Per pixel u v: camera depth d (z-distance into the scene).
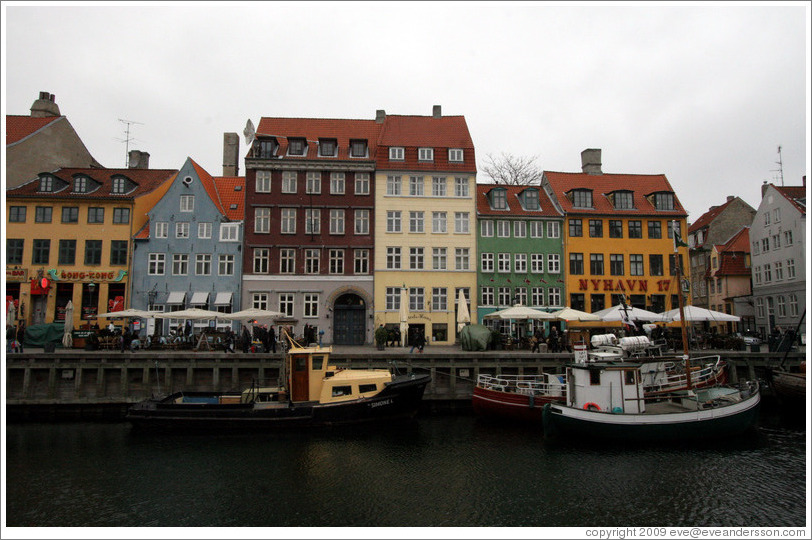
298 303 33.25
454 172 35.34
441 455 16.17
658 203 37.44
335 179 34.66
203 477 14.38
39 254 32.12
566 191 38.06
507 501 12.80
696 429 17.02
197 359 22.20
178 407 18.53
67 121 37.34
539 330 30.09
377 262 34.00
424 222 34.84
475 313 34.25
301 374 19.11
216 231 33.38
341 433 18.48
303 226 33.84
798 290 36.28
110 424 20.28
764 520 11.83
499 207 36.38
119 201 32.75
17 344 23.45
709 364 21.89
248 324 32.53
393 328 32.81
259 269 33.38
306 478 14.30
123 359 21.86
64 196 32.28
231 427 18.27
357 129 37.81
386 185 34.84
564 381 20.56
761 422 20.75
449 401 22.56
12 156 33.56
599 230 36.34
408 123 38.12
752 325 41.72
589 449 16.69
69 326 25.72
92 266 32.22
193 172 33.81
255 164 33.81
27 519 11.78
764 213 40.38
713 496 13.12
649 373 19.84
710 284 46.88
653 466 15.19
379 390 19.20
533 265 35.47
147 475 14.52
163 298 32.44
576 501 12.80
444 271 34.41
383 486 13.73
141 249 32.69
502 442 17.52
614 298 35.69
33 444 17.41
